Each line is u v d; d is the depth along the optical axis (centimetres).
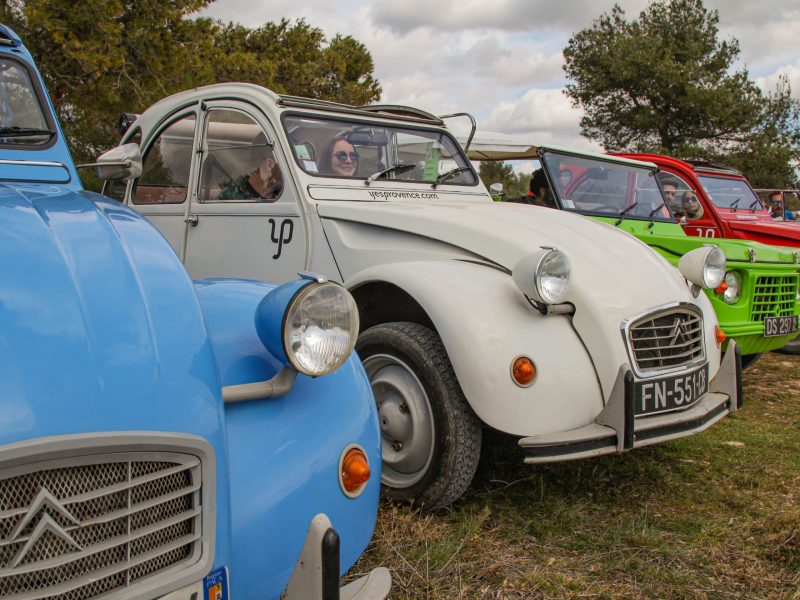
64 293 149
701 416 324
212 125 418
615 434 296
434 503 303
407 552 273
